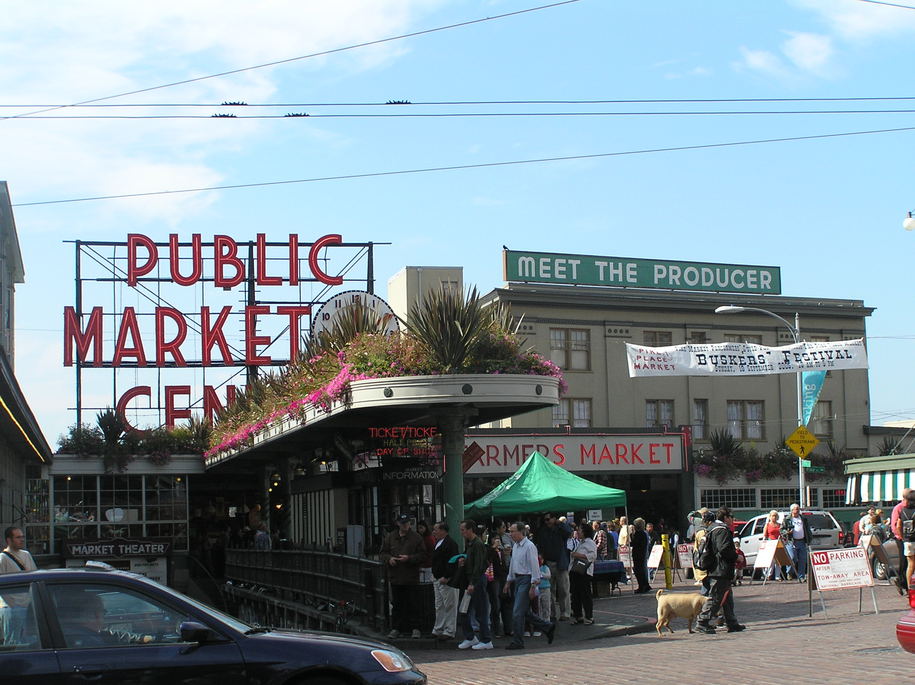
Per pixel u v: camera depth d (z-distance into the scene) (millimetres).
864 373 53125
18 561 14156
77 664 7973
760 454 49375
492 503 21484
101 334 43219
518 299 46875
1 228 34031
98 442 37500
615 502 21953
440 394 17797
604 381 48031
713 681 11586
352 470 25656
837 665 12164
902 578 21781
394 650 8891
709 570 17719
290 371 24906
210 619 8430
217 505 48625
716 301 50188
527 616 17641
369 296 28203
